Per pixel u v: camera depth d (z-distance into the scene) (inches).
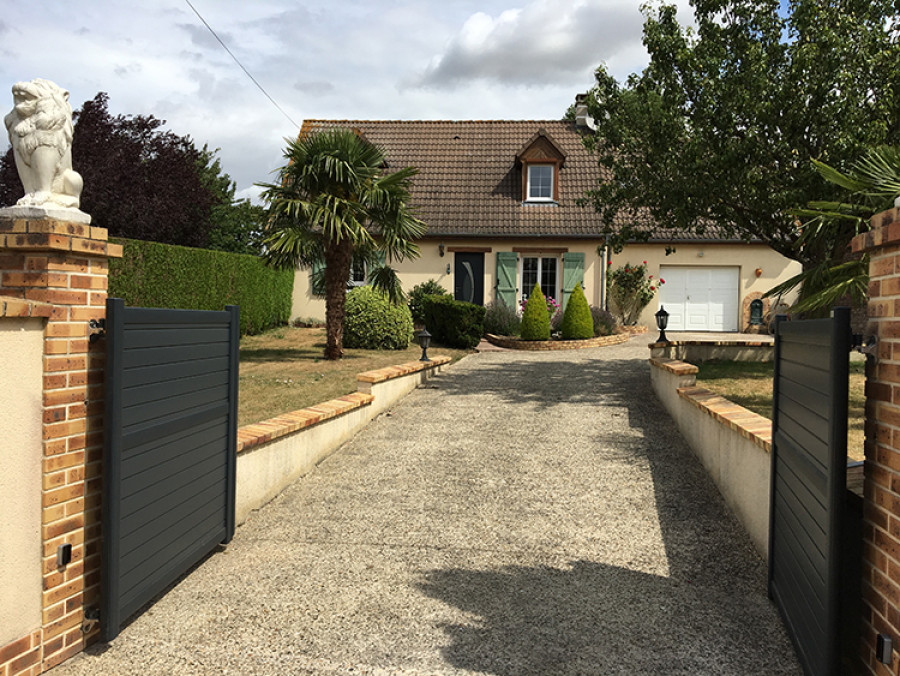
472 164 814.5
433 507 209.0
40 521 114.5
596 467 246.1
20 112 119.9
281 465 224.1
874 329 97.1
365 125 874.1
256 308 657.6
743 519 189.3
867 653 98.6
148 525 137.6
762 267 740.0
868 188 207.9
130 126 839.1
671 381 318.0
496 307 687.1
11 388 106.9
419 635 131.8
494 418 322.0
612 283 743.1
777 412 147.5
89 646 126.0
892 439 89.9
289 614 140.7
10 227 112.3
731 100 316.8
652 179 362.6
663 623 136.4
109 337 121.7
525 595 149.7
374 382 319.6
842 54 290.2
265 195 460.4
